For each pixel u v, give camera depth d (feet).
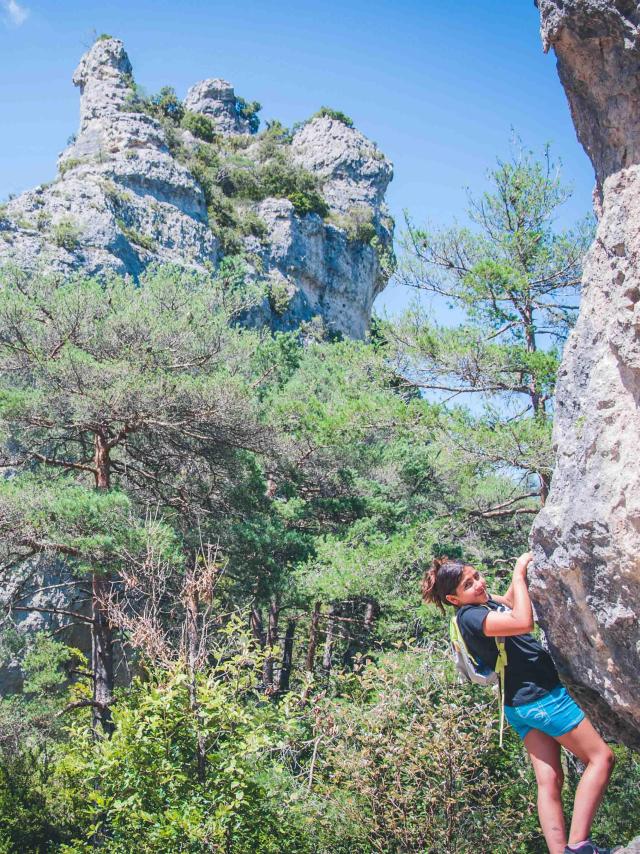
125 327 50.57
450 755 24.56
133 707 23.44
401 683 27.35
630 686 10.12
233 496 54.75
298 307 224.94
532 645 11.26
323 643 69.31
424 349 39.22
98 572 42.22
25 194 166.81
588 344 10.55
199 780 21.21
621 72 9.83
